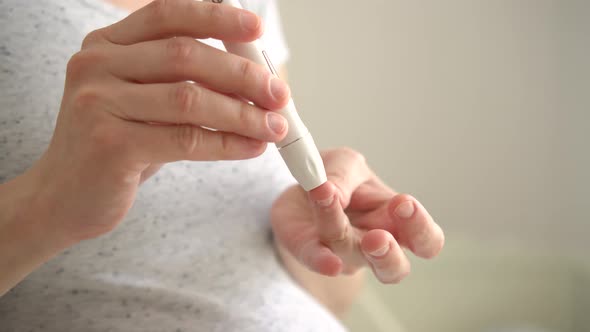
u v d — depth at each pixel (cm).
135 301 59
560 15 142
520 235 155
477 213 152
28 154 57
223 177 65
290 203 65
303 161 50
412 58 137
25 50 58
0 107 57
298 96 133
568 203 154
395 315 145
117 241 59
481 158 149
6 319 57
